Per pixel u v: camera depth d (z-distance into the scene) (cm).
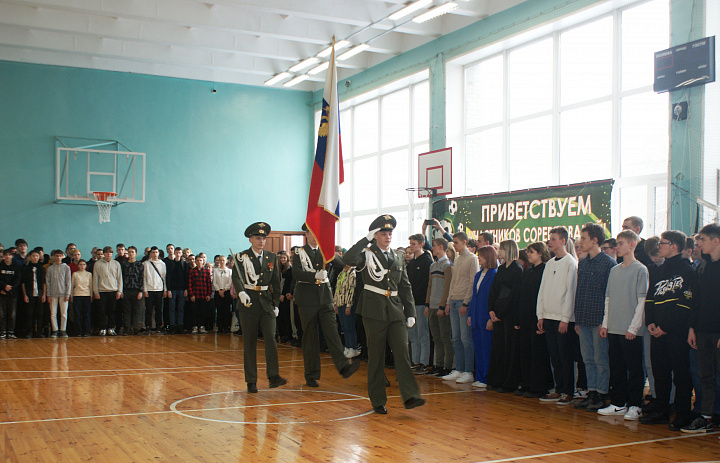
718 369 519
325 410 571
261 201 1644
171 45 1347
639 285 548
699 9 803
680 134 816
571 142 1032
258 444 454
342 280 924
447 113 1241
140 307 1295
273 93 1670
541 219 996
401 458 421
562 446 455
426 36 1298
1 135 1395
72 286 1252
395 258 569
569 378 612
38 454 426
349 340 936
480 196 1112
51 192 1433
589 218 920
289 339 1170
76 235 1452
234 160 1617
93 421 524
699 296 501
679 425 507
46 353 970
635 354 548
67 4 1096
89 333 1268
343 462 411
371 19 1201
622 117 948
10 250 1170
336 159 665
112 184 1480
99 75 1484
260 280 669
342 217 1639
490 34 1145
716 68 786
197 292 1344
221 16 1223
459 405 600
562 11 1008
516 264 675
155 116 1538
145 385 697
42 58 1427
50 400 611
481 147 1213
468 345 731
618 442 468
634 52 934
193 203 1568
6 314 1168
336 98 675
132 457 420
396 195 1431
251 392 659
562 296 607
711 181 782
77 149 1421
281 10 1126
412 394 540
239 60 1505
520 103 1134
